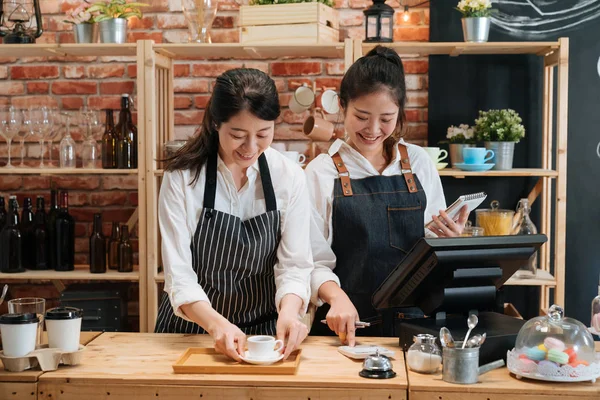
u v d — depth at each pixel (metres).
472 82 3.83
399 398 1.79
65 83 4.07
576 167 3.82
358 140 2.45
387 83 2.33
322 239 2.54
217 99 2.00
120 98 4.07
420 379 1.83
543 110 3.78
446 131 3.86
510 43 3.46
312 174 2.61
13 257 3.73
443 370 1.83
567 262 3.84
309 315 3.23
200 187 2.23
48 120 3.69
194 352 2.06
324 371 1.90
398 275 2.07
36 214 3.83
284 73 3.97
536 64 3.79
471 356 1.80
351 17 3.91
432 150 3.57
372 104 2.34
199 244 2.24
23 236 3.84
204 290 2.31
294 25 3.51
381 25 3.54
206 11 3.62
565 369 1.79
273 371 1.87
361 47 3.47
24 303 1.97
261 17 3.54
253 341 1.93
